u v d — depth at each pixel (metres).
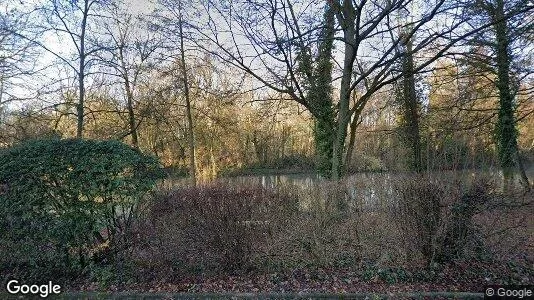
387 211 5.51
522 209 5.23
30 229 4.79
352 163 10.55
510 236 5.36
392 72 8.76
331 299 4.61
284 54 8.40
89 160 4.95
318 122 11.23
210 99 18.61
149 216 5.34
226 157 22.59
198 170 19.05
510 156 7.05
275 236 5.56
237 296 4.67
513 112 11.17
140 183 5.20
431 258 5.15
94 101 15.51
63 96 13.63
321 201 5.89
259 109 14.06
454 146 5.44
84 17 12.52
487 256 5.29
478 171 5.21
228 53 9.14
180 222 5.31
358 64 10.26
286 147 23.03
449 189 5.08
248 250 5.26
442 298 4.56
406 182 5.33
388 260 5.33
